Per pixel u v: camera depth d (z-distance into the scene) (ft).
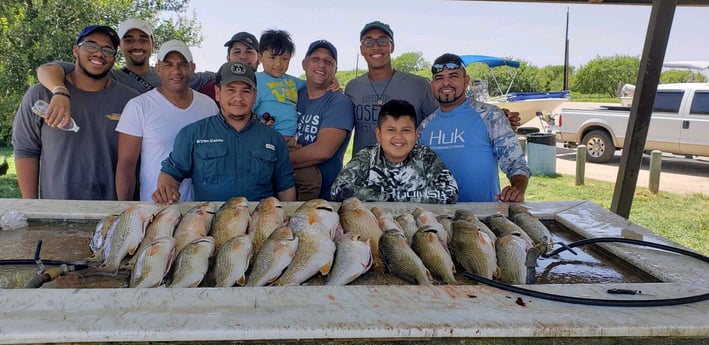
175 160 9.82
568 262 7.07
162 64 10.46
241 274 6.03
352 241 6.37
